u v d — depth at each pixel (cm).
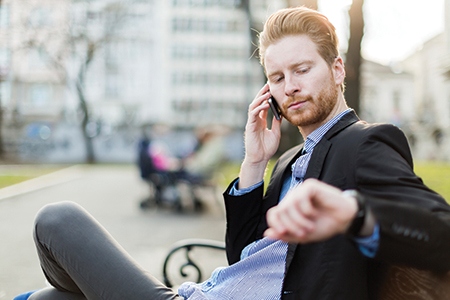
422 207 108
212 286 179
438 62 1858
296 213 91
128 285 167
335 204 94
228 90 5047
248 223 184
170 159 1109
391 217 100
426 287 133
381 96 5216
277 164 196
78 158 3869
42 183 1738
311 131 168
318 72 160
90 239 171
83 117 3756
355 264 138
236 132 3762
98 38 3522
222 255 612
